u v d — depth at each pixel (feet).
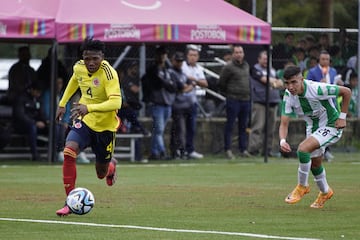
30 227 82.74
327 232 81.00
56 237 76.79
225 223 86.43
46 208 97.45
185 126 177.17
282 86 180.24
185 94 174.29
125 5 161.48
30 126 168.76
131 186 123.65
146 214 92.99
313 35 218.38
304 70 190.90
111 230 81.10
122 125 171.94
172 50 197.88
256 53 194.59
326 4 249.96
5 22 152.97
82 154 168.04
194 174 144.46
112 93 91.40
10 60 252.01
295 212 95.76
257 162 170.50
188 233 79.51
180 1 165.17
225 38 162.50
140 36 158.30
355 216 92.68
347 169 156.56
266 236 77.77
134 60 187.21
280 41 198.90
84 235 78.02
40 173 143.54
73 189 92.32
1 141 173.78
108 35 156.66
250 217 91.20
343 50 196.34
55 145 165.68
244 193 114.93
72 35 155.33
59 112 97.09
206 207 99.66
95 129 93.61
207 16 163.22
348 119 194.70
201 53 200.13
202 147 188.03
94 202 97.09
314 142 98.99
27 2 156.97
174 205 101.30
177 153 177.68
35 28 154.20
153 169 153.99
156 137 173.17
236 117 177.27
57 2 158.51
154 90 170.50
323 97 98.58
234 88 174.91
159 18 160.35
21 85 169.07
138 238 76.43
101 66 92.43
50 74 173.06
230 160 174.70
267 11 183.93
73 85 96.17
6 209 96.43
